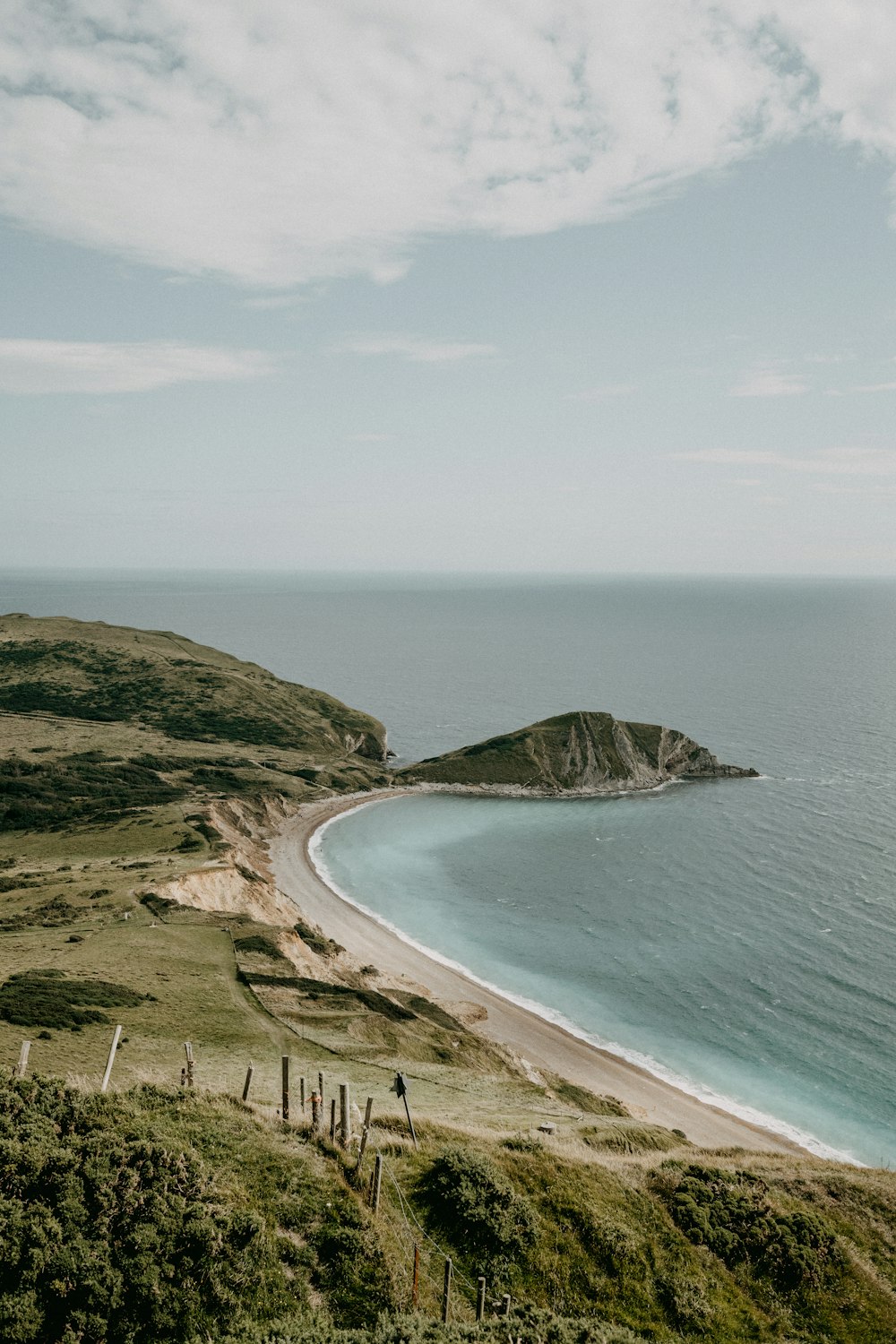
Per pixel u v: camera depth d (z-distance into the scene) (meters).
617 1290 18.73
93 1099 17.83
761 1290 20.45
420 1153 21.67
